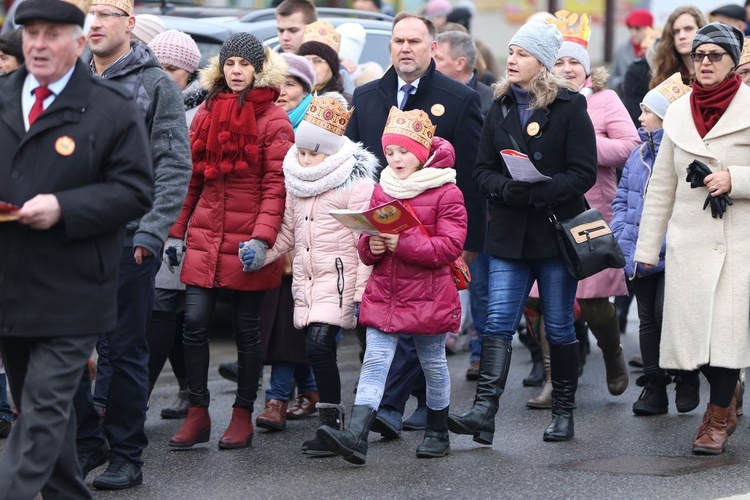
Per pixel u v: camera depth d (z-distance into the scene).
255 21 26.38
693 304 17.14
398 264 15.99
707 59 16.97
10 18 28.20
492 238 17.61
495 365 17.36
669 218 17.88
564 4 57.97
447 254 15.82
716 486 15.08
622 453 17.11
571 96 17.16
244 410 17.61
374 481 15.54
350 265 17.02
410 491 15.04
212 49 24.80
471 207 18.98
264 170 17.25
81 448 15.12
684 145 17.19
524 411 20.12
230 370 21.45
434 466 16.33
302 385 19.77
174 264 17.44
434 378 16.61
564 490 14.98
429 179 16.03
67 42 12.21
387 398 18.02
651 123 19.84
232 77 17.14
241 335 17.48
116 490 15.16
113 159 12.45
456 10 34.03
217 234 17.14
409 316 16.00
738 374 17.31
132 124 12.52
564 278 17.45
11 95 12.55
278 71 17.31
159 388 22.22
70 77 12.43
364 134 19.19
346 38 25.72
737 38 17.08
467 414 17.11
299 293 17.25
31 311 12.19
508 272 17.52
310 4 24.53
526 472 15.95
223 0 39.25
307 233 17.08
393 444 17.70
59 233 12.17
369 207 16.86
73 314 12.30
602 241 16.94
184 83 19.62
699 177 16.88
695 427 18.81
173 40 19.33
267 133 17.20
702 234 17.17
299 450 17.42
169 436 18.42
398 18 18.91
